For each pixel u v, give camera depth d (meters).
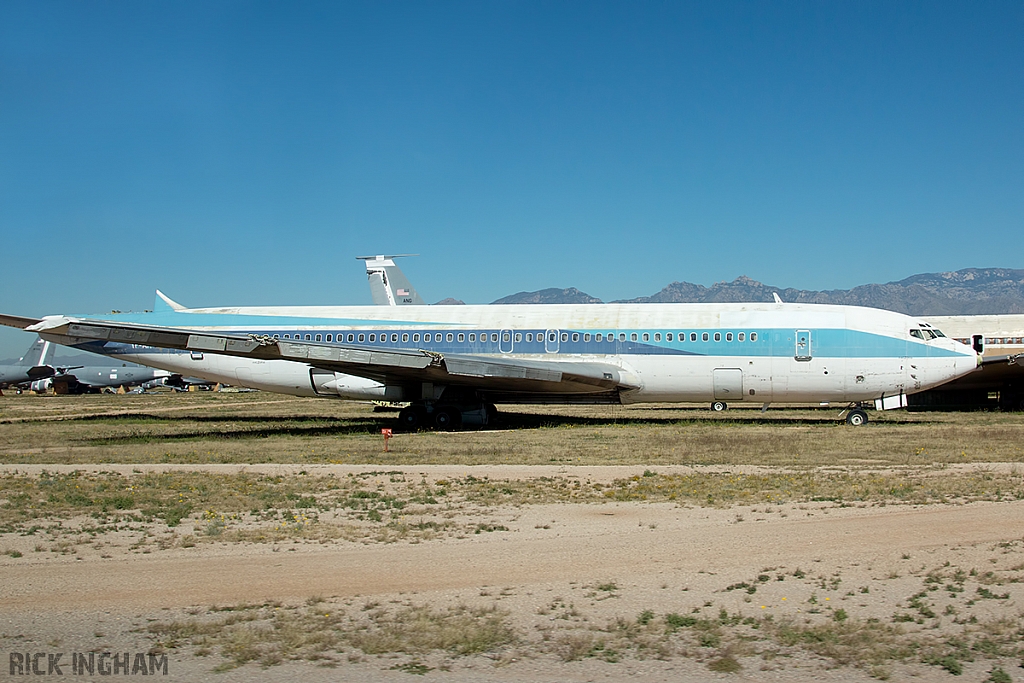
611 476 16.28
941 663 6.50
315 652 6.80
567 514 12.42
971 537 10.62
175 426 31.77
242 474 16.86
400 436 25.53
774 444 21.89
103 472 17.38
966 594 8.23
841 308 28.52
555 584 8.67
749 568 9.25
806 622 7.45
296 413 41.22
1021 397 40.78
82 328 26.78
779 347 27.86
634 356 28.56
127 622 7.55
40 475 16.98
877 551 9.95
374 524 11.75
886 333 27.58
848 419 29.77
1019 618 7.50
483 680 6.22
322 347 26.25
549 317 29.64
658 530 11.23
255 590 8.49
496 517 12.21
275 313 31.98
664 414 37.62
